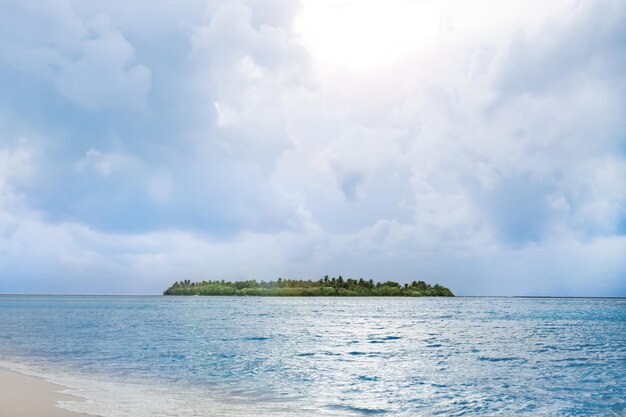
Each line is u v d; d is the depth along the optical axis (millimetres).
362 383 22375
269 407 16359
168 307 159125
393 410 16828
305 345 40312
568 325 75312
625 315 115250
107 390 18359
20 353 31656
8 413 13273
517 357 34094
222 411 15289
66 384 19266
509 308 170000
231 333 52688
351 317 97812
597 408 18016
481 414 16719
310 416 15273
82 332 51562
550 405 18438
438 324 75938
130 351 33594
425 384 22484
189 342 41156
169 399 17078
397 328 65438
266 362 28906
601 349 39875
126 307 157125
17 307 149125
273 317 95250
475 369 27859
